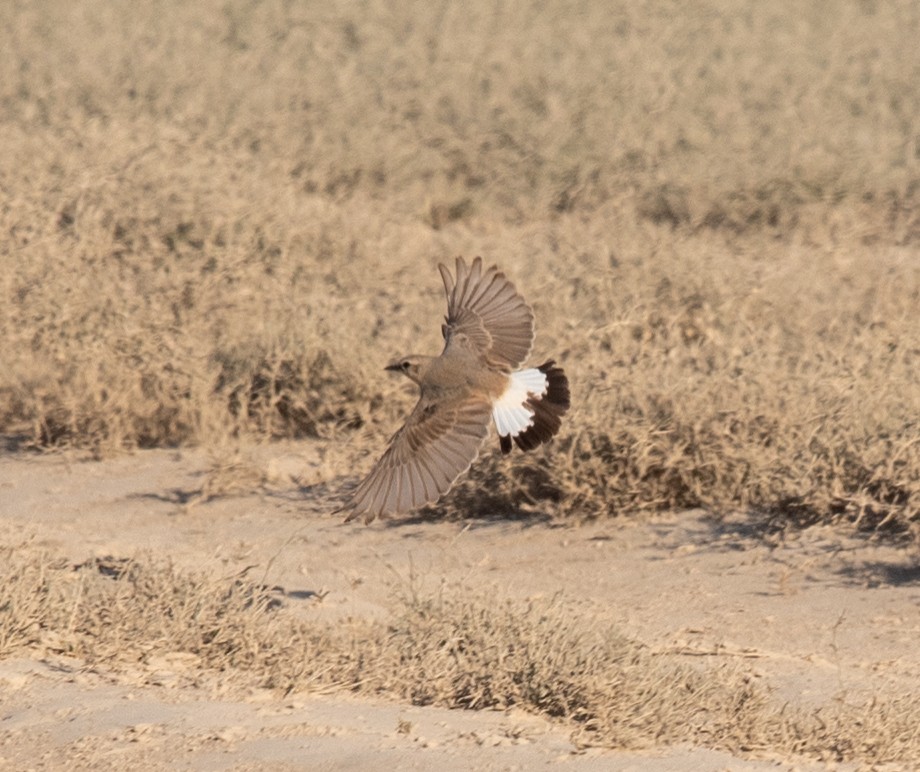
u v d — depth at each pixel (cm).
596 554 2095
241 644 1616
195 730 1380
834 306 2945
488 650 1563
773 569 2012
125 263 3066
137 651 1609
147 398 2588
